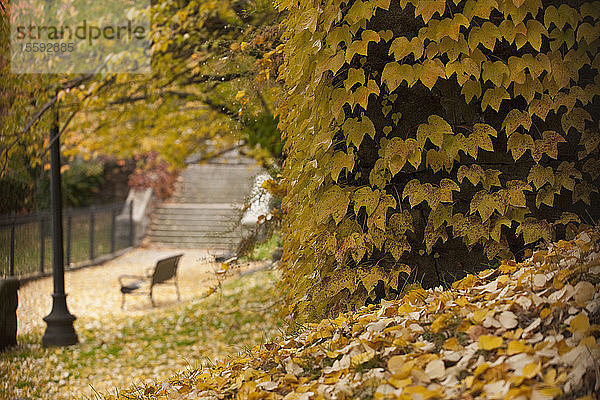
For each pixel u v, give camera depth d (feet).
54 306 32.65
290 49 14.42
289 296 16.55
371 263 13.67
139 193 78.89
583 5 12.40
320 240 13.83
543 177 12.72
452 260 13.38
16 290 29.58
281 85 19.07
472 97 12.81
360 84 13.42
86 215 63.82
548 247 12.23
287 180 15.57
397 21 13.12
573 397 7.79
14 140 28.53
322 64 12.92
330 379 9.78
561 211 13.05
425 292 12.42
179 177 86.38
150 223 77.66
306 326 13.70
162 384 14.02
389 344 10.27
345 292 13.82
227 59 20.36
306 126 13.97
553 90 12.47
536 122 12.93
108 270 59.93
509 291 10.57
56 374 26.96
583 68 12.66
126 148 49.98
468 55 12.44
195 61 28.32
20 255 35.22
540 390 7.68
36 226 40.88
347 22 13.14
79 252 61.87
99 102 32.76
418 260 13.52
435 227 13.08
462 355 9.16
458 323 10.17
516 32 12.28
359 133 13.03
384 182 13.16
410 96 13.24
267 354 12.46
